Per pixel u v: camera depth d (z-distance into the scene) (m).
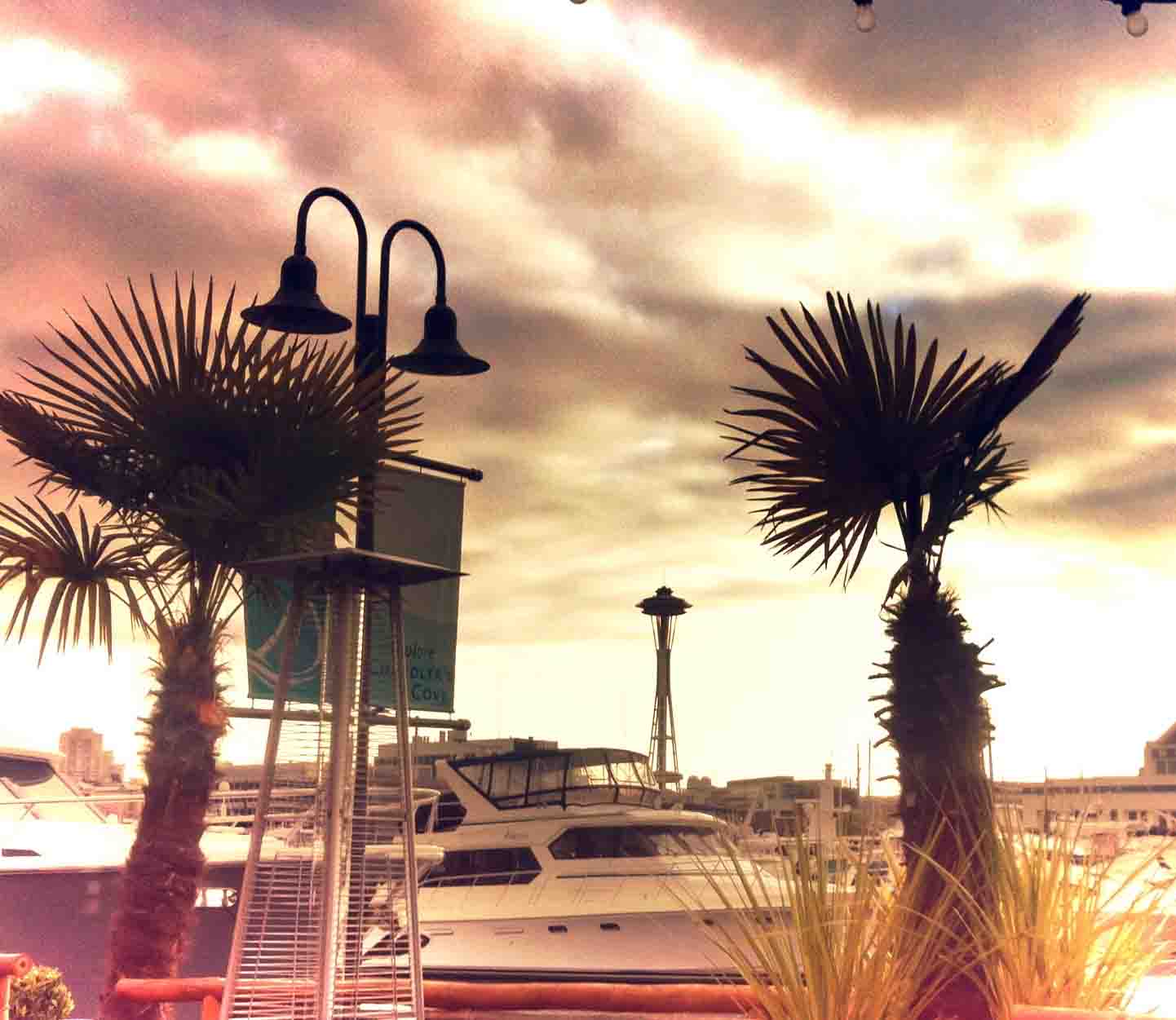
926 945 5.66
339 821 6.68
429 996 6.99
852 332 6.52
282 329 11.13
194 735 8.82
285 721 7.13
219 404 8.98
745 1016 6.19
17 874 18.55
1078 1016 3.95
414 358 11.55
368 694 7.23
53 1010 9.77
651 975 22.45
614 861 23.88
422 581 7.36
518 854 24.78
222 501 8.73
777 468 6.71
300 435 8.74
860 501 6.66
